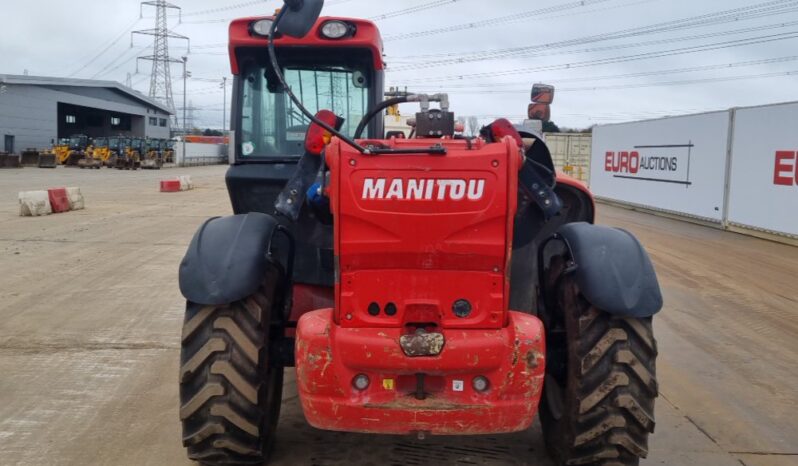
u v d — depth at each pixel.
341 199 3.08
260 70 4.64
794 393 5.47
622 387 3.38
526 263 4.34
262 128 4.66
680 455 4.32
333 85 4.67
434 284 3.16
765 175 14.25
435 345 3.12
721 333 7.17
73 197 17.97
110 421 4.66
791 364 6.19
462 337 3.16
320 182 3.43
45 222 15.15
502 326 3.21
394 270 3.16
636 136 20.78
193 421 3.48
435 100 3.66
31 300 7.95
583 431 3.46
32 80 50.69
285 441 4.34
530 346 3.19
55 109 53.97
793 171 13.36
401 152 3.03
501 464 4.08
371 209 3.06
